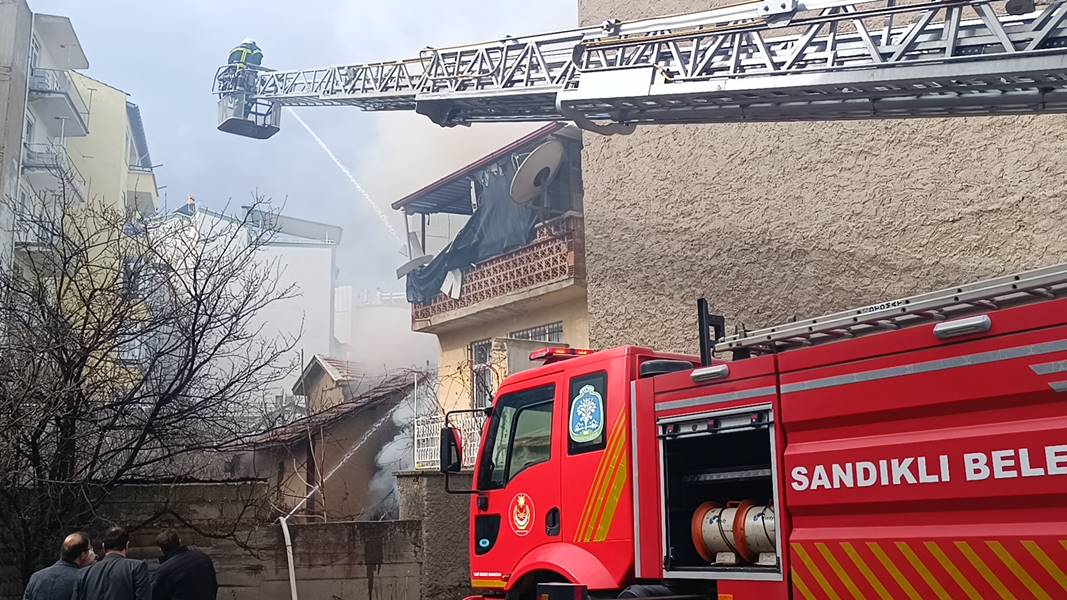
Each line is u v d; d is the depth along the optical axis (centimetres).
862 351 486
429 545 1100
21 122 2742
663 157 1191
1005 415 430
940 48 604
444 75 1089
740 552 547
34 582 693
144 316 1021
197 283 1023
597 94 778
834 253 987
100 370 989
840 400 491
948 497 440
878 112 670
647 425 603
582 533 638
